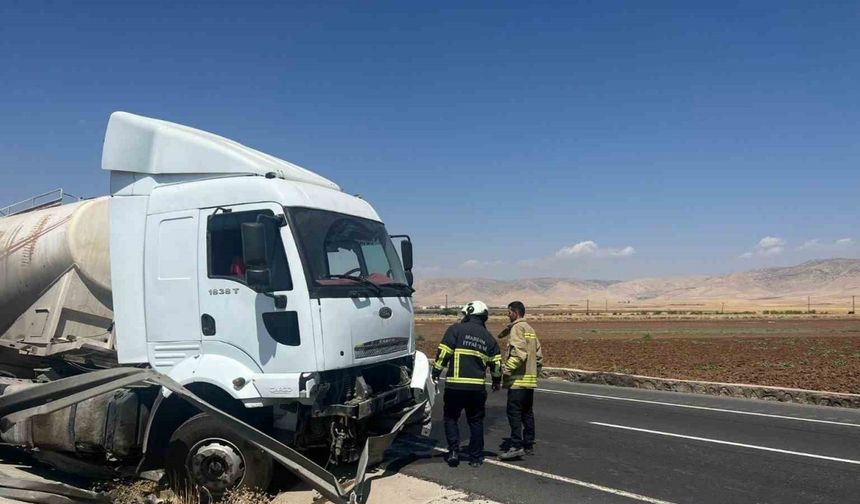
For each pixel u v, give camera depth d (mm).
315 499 6086
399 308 7148
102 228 7441
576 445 8773
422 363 7535
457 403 7559
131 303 6477
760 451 8391
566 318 77625
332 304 5973
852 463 7746
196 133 6965
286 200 6090
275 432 6121
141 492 6164
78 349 7199
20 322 7699
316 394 5844
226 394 6262
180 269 6301
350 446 6551
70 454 6551
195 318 6199
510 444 8508
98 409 6199
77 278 7367
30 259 7426
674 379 15102
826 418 10914
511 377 8023
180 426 6168
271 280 5836
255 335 5941
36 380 7629
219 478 5953
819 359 20547
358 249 6895
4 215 8852
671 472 7336
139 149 6633
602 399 13266
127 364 6438
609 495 6453
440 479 7016
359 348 6250
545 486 6762
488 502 6211
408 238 8039
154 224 6473
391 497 6359
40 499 4953
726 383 14281
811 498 6371
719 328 48094
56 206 8266
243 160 6438
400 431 7867
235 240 6168
